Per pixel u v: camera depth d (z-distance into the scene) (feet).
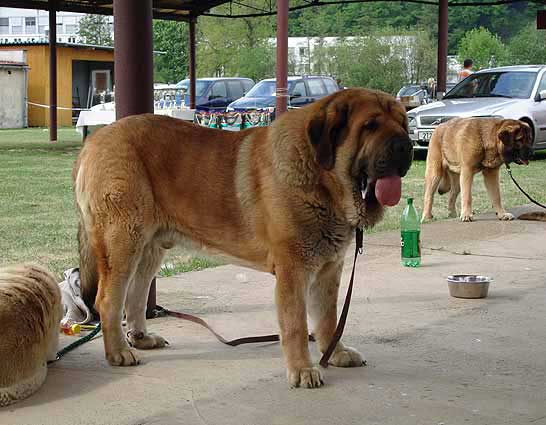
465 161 20.25
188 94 58.23
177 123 9.62
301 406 8.30
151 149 9.41
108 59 82.89
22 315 8.55
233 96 60.08
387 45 102.12
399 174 8.33
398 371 9.36
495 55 120.06
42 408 8.25
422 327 11.15
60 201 23.61
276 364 9.66
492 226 19.70
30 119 77.77
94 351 10.19
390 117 8.50
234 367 9.55
